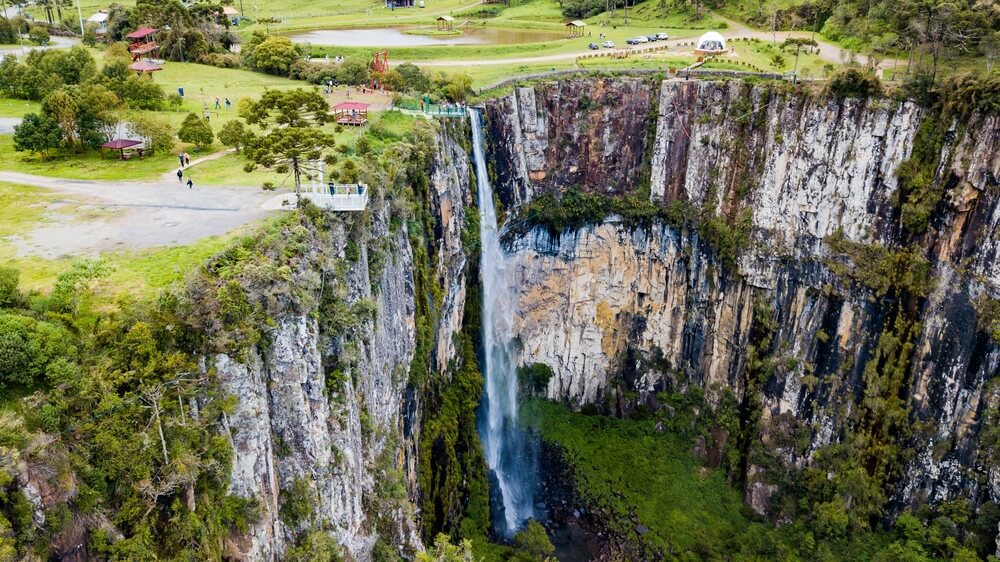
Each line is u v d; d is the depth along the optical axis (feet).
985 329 224.53
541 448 281.33
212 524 108.68
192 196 181.47
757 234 266.16
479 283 267.18
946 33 268.82
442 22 511.81
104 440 98.02
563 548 244.63
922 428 237.45
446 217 235.81
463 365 256.32
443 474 227.61
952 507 230.27
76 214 167.73
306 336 133.49
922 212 233.14
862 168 243.60
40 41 390.42
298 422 130.93
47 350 102.47
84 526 93.04
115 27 397.80
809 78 278.26
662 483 266.36
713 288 279.90
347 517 145.38
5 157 215.10
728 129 273.13
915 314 238.89
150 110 269.23
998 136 218.38
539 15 545.03
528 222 287.28
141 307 115.44
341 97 289.94
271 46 348.59
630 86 288.71
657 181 289.53
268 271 129.29
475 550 227.61
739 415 274.16
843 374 252.42
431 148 224.12
